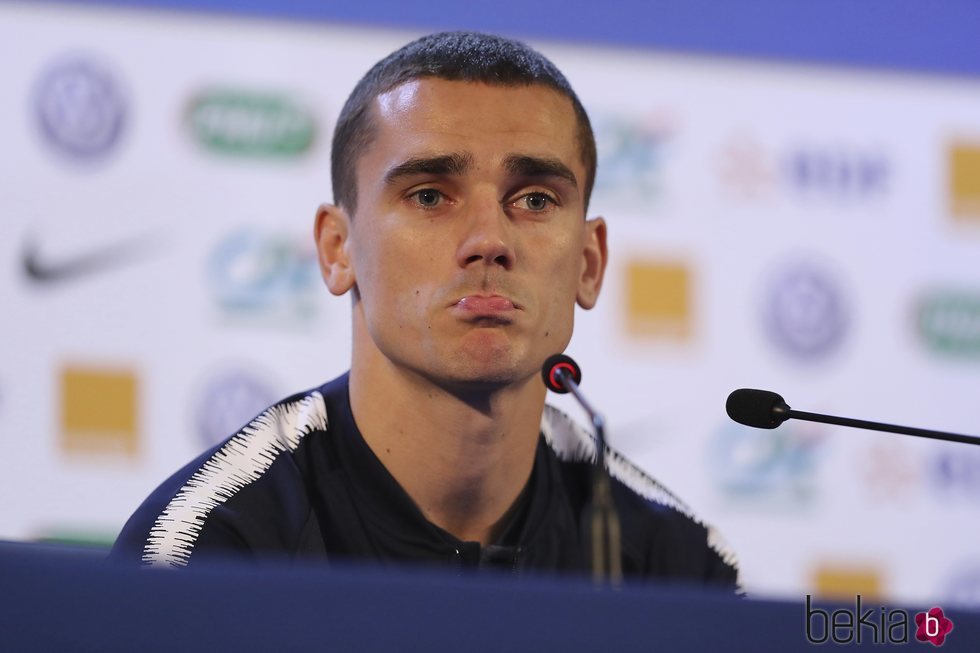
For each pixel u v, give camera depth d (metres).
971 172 13.71
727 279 13.06
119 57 12.18
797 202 13.32
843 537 13.11
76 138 12.07
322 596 4.29
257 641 4.23
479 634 4.34
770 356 13.10
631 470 8.05
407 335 6.77
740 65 13.30
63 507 11.78
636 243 12.90
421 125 6.86
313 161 12.34
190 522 6.87
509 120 6.91
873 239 13.42
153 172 12.14
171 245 12.09
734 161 13.19
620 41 13.04
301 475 7.15
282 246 12.23
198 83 12.27
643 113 13.02
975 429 13.45
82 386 11.90
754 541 12.93
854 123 13.50
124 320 11.97
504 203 6.94
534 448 7.18
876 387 13.30
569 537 7.43
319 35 12.48
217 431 12.02
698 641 4.46
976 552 13.30
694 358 12.95
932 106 13.70
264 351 12.12
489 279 6.70
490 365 6.65
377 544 7.05
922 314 13.48
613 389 12.73
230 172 12.24
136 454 11.90
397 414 6.98
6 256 11.89
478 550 7.09
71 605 4.20
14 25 12.04
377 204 6.91
